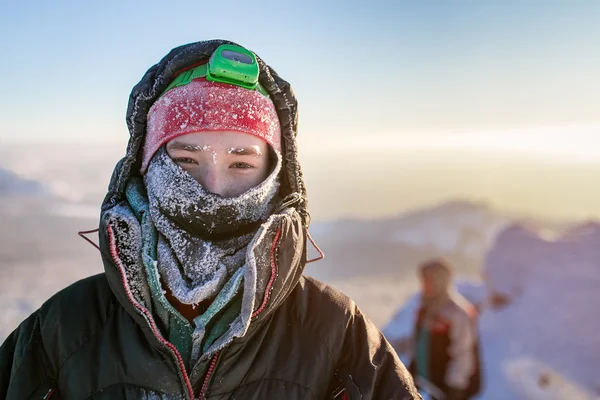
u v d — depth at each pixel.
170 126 1.32
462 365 4.22
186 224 1.30
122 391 1.26
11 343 1.40
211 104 1.31
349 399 1.28
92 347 1.30
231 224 1.31
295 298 1.40
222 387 1.26
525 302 6.15
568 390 4.65
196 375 1.25
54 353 1.32
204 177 1.32
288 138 1.44
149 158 1.37
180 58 1.38
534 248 7.07
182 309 1.33
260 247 1.24
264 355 1.31
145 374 1.26
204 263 1.28
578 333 5.48
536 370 4.93
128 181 1.41
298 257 1.30
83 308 1.35
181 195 1.29
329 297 1.42
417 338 4.36
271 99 1.44
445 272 4.43
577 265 6.53
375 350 1.36
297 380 1.30
